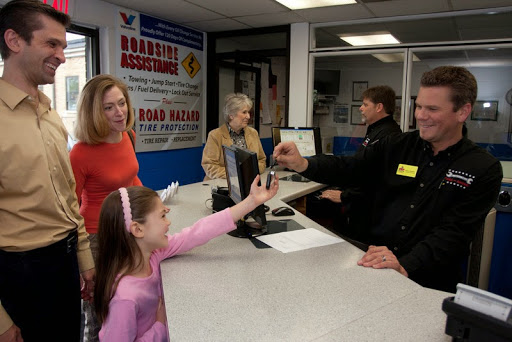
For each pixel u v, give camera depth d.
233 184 1.71
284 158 1.60
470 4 3.52
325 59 4.51
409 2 3.51
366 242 1.79
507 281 2.44
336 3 3.64
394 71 4.24
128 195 1.19
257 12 4.00
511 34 3.64
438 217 1.45
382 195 1.66
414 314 0.97
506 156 3.77
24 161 1.23
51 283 1.34
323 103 4.58
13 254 1.25
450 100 1.34
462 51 3.90
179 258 1.34
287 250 1.43
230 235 1.60
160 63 4.39
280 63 6.14
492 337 0.72
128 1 3.65
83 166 1.65
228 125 3.15
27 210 1.26
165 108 4.54
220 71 5.23
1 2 2.88
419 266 1.34
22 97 1.25
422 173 1.52
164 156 4.64
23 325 1.31
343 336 0.87
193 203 2.18
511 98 3.71
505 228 2.41
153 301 1.18
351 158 1.76
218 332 0.88
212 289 1.10
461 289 0.78
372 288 1.12
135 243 1.18
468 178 1.38
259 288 1.11
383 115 2.95
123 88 1.75
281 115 6.29
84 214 1.70
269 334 0.87
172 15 4.17
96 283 1.19
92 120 1.60
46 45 1.25
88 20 3.51
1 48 1.25
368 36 4.41
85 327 1.77
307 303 1.02
